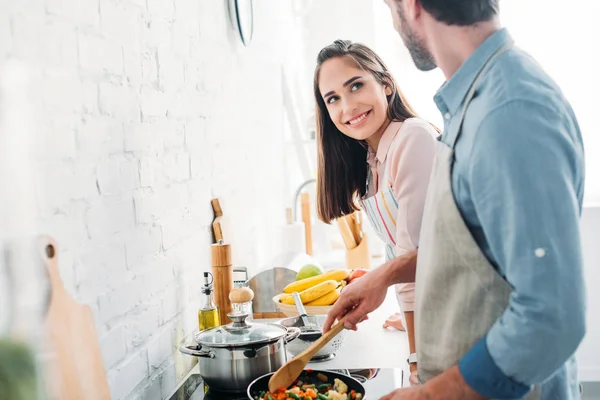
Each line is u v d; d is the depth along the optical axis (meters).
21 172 0.98
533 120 0.82
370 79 1.81
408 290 1.64
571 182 0.82
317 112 1.97
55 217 1.08
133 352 1.39
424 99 3.73
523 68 0.88
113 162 1.32
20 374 0.91
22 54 1.00
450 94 0.97
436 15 0.95
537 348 0.79
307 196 3.17
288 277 2.17
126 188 1.38
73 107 1.16
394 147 1.68
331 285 1.98
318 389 1.31
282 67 3.41
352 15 3.87
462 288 0.96
